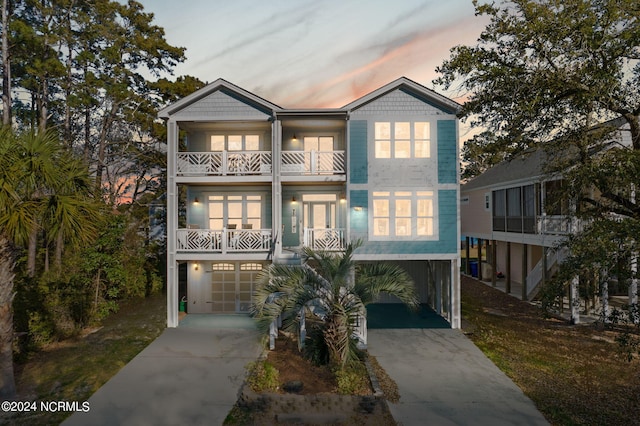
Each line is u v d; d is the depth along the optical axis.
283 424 7.20
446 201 13.20
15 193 7.24
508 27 10.16
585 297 13.16
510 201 18.98
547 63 10.31
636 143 9.85
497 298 17.67
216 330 12.93
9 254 7.93
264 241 13.66
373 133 13.29
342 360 9.00
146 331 12.96
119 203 24.64
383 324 13.76
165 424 7.16
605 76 8.99
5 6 15.98
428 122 13.29
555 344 11.48
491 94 10.95
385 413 7.58
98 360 10.32
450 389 8.58
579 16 9.34
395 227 13.20
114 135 24.09
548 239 15.05
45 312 11.61
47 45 17.39
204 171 13.88
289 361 10.10
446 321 14.11
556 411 7.54
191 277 15.30
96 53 20.12
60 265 14.84
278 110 13.24
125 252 16.84
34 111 18.39
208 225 15.63
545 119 10.69
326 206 15.82
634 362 9.96
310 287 9.63
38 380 9.05
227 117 13.77
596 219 9.36
